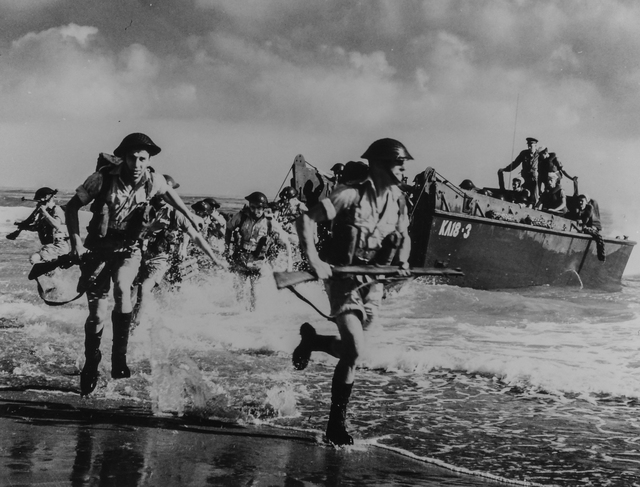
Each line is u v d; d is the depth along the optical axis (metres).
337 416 4.68
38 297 12.77
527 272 17.70
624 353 8.62
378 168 4.71
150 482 3.55
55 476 3.57
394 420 5.40
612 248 20.36
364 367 7.60
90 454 4.03
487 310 13.34
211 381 6.42
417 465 4.24
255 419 5.22
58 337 8.73
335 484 3.74
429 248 15.61
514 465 4.32
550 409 5.86
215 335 9.13
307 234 4.53
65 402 5.50
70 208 5.82
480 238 16.44
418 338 9.80
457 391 6.51
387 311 13.00
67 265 6.04
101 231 5.88
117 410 5.28
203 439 4.54
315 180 16.48
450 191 16.00
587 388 6.66
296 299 13.12
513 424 5.34
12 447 4.11
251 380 6.57
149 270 8.72
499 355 8.34
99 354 5.89
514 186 19.73
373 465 4.16
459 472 4.15
